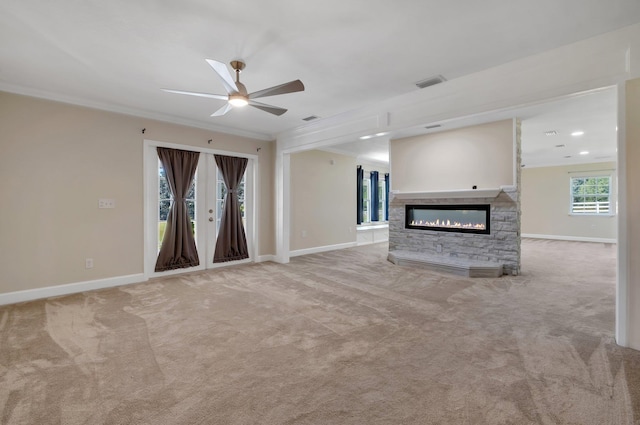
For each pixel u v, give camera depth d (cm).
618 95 229
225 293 370
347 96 366
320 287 396
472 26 224
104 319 286
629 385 182
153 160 446
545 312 305
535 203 920
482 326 271
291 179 621
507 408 162
